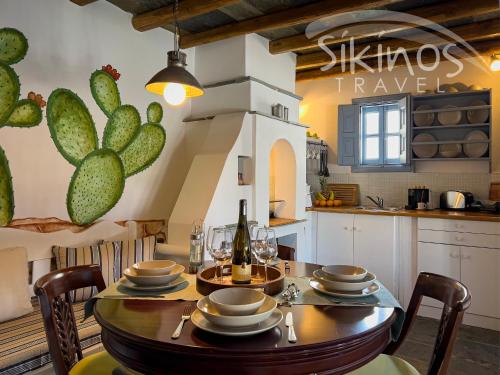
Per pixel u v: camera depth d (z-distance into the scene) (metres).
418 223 3.74
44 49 2.57
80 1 2.72
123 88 3.12
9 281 2.13
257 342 1.11
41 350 1.86
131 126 3.20
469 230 3.46
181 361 1.11
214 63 3.72
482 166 4.16
